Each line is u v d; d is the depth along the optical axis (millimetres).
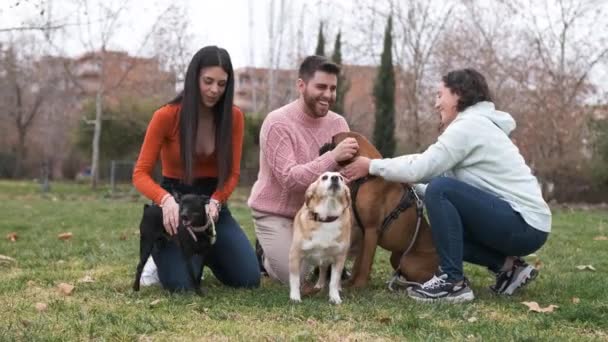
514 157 4184
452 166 4164
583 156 20094
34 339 3072
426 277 4504
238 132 4633
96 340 3127
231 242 4520
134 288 4383
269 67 27453
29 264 5531
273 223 4766
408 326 3494
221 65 4262
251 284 4582
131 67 25359
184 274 4336
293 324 3506
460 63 20750
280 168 4543
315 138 4762
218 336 3229
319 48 22953
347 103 29781
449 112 4312
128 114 26375
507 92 19734
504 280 4453
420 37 22391
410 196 4508
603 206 18891
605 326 3562
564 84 19797
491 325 3486
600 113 21000
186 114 4273
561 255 6465
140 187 4340
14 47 38469
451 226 4109
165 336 3232
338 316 3617
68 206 13664
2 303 3941
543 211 4125
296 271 4121
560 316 3740
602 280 4867
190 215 4016
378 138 22906
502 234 4117
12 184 27047
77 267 5402
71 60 33812
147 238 4305
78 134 27406
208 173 4613
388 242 4535
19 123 40812
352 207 4469
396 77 24516
